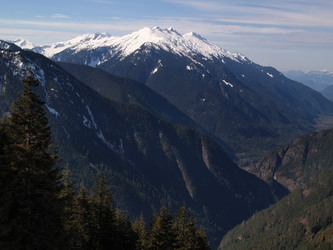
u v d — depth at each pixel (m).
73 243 39.75
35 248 27.77
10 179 27.09
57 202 29.89
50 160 29.20
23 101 28.44
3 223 25.00
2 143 26.91
